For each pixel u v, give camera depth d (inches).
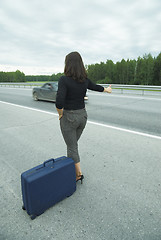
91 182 88.0
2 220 65.6
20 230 60.9
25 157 117.5
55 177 69.1
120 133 164.4
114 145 135.0
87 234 58.7
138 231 59.6
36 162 110.4
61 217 66.2
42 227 62.0
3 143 143.6
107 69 3533.5
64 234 58.9
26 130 178.1
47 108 304.5
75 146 80.3
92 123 202.4
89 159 112.3
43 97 384.8
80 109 73.6
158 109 287.0
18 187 85.5
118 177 92.1
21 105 340.2
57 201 72.4
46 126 191.9
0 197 78.3
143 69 2704.2
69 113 71.9
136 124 197.2
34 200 63.5
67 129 74.8
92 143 139.6
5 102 384.5
